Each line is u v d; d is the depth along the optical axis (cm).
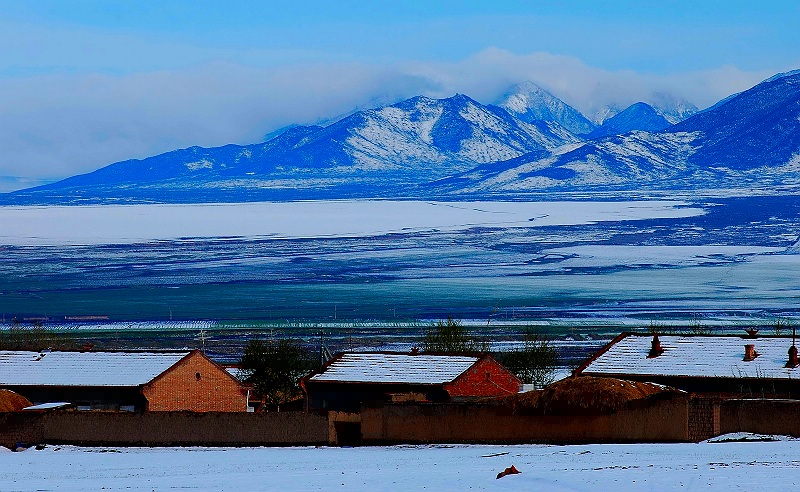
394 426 10406
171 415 10769
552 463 8506
